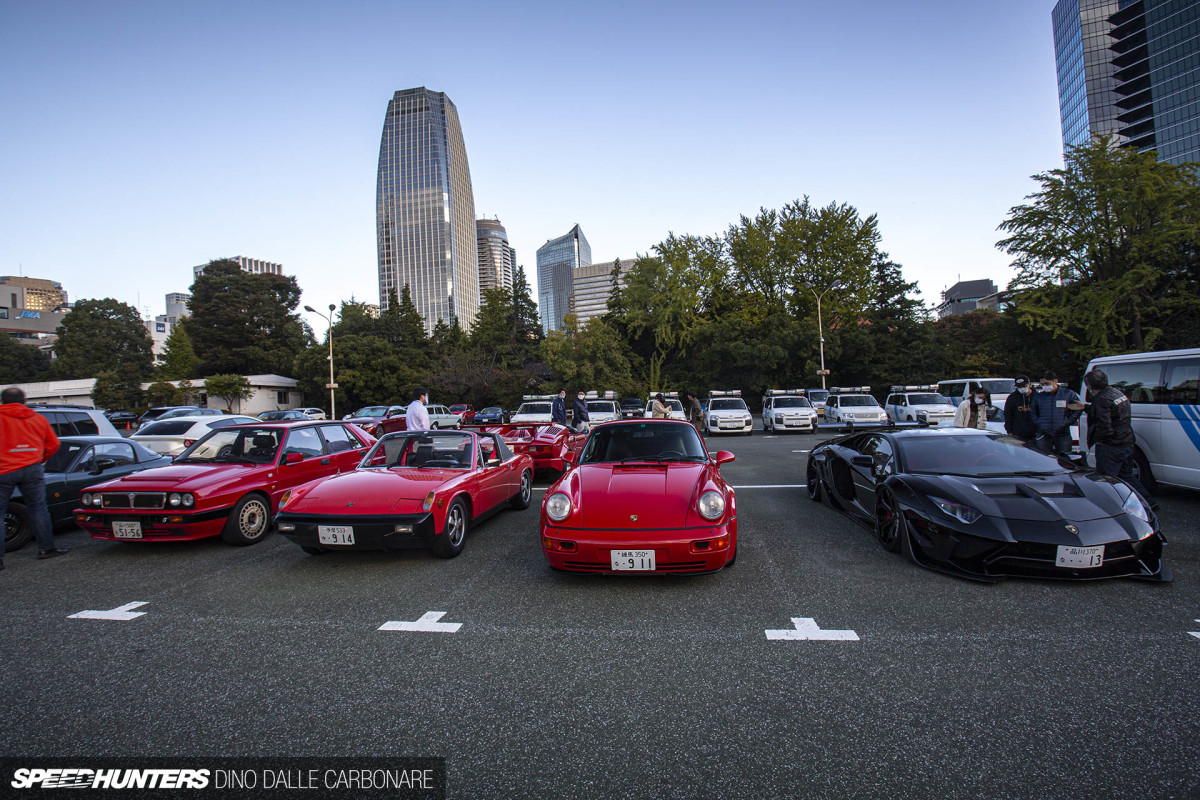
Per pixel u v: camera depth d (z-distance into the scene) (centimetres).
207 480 578
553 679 296
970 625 353
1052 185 3072
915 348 4084
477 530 658
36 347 6806
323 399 4409
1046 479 480
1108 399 619
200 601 430
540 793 207
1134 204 2822
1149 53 7781
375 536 483
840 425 2011
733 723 251
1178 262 2891
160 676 308
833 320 4144
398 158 14375
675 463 519
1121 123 8075
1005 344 3419
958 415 1011
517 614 390
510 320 5212
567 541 418
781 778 213
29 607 422
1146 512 438
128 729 256
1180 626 344
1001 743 232
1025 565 418
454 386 4112
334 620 386
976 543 429
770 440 1809
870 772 215
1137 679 282
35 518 552
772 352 3556
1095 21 8294
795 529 619
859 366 3897
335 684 296
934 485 480
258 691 290
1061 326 2978
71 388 4800
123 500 551
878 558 502
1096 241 2923
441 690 287
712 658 316
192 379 5266
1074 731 239
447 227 14100
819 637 340
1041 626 349
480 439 674
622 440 565
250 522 604
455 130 15075
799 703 267
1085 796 199
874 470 587
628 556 409
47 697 287
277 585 466
